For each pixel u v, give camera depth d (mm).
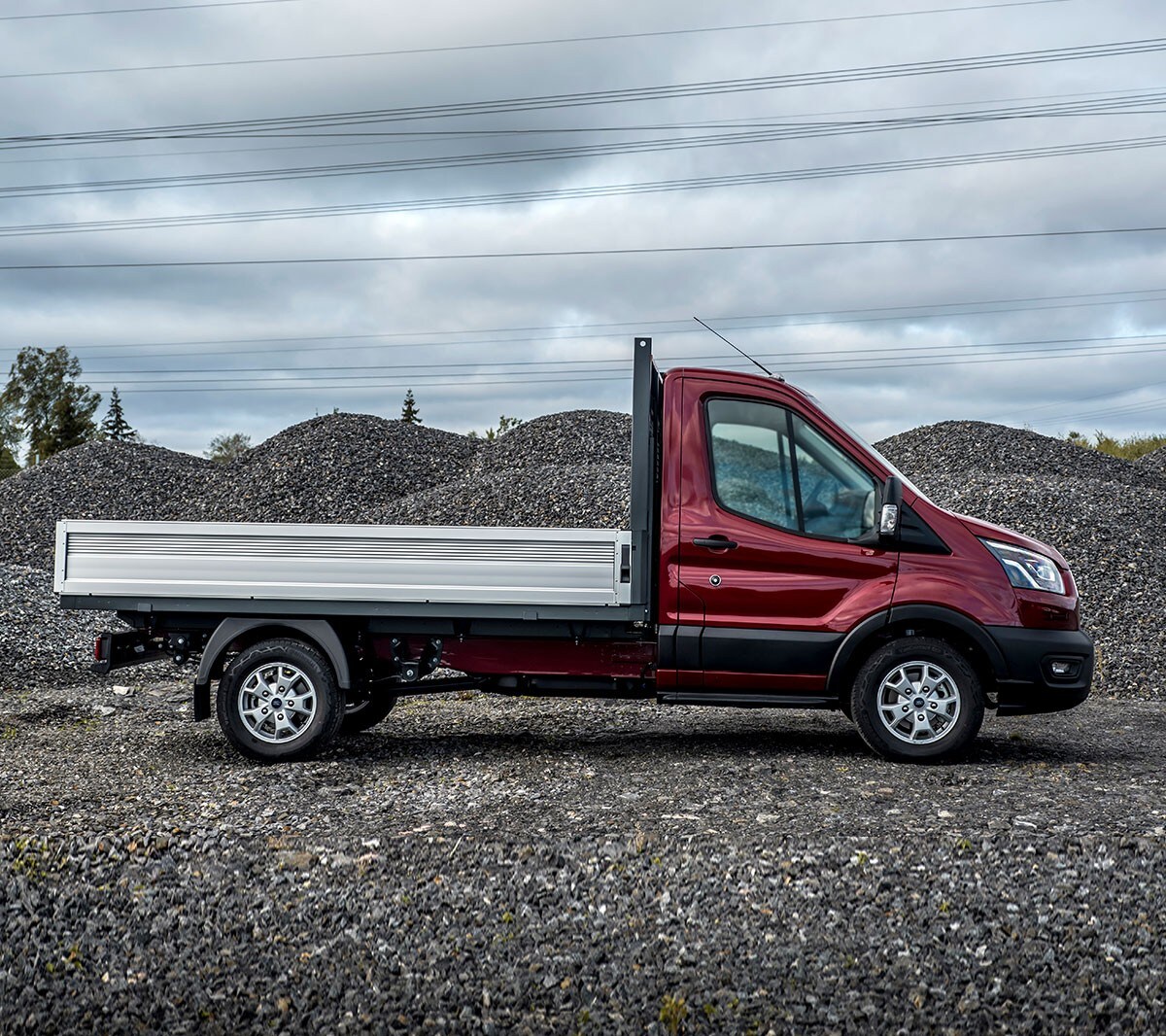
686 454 6695
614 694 6938
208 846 4973
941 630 6645
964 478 16656
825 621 6535
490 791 5867
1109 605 11586
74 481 22500
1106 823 5031
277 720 6699
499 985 3764
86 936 4180
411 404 70812
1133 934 3963
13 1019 3641
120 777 6254
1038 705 6516
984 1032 3418
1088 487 15828
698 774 6215
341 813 5457
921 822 5117
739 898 4344
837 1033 3439
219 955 4020
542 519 16672
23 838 5055
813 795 5668
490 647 6945
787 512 6641
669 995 3654
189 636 6965
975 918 4125
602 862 4719
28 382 63125
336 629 6812
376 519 18422
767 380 6750
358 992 3744
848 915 4176
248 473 21578
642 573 6574
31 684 9969
